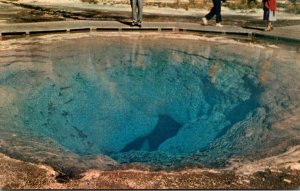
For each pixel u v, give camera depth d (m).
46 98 6.74
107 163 4.55
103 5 20.39
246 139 5.29
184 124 6.40
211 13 13.47
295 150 4.80
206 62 9.26
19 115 5.93
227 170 4.30
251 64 8.99
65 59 8.88
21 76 7.52
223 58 9.54
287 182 4.00
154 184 3.88
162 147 5.59
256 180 4.04
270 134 5.34
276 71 8.37
